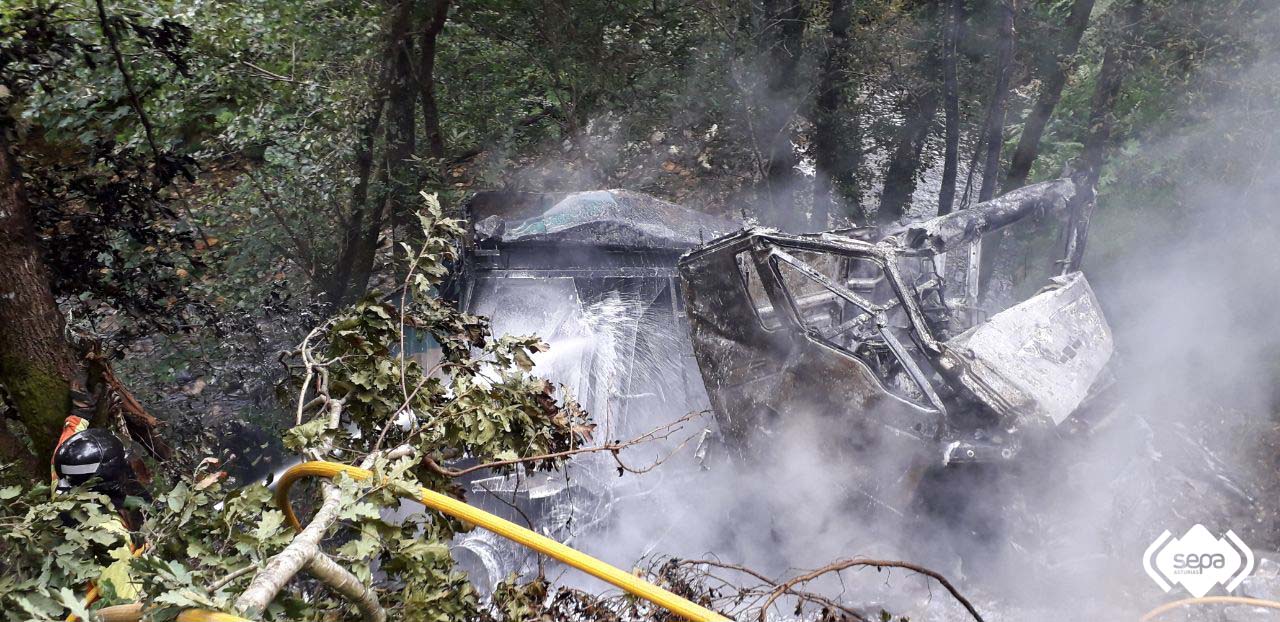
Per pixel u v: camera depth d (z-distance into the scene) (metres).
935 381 4.33
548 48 8.70
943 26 7.38
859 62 7.95
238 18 7.13
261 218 7.63
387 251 9.52
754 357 4.77
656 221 6.49
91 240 5.17
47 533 2.30
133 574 1.76
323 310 7.06
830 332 5.36
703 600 2.66
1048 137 8.04
